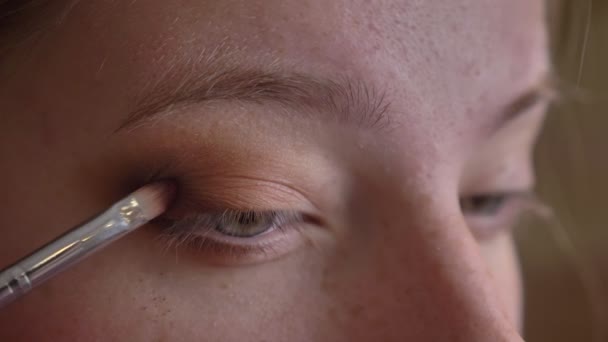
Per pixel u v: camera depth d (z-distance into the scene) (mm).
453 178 203
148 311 187
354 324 194
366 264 195
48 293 188
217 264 190
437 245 193
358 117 188
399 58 191
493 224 260
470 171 229
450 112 201
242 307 191
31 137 188
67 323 188
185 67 181
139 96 183
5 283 176
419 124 194
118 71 183
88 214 188
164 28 182
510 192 258
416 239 194
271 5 182
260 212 191
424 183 195
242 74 182
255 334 191
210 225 191
